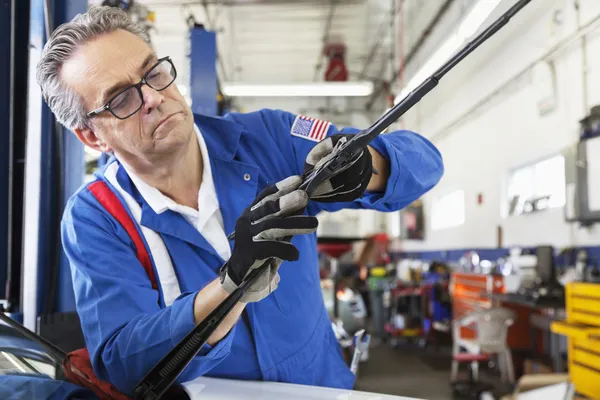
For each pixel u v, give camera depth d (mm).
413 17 7742
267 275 677
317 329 1053
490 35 570
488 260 6504
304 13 7707
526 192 5738
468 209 7281
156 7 7148
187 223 952
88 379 883
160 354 765
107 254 906
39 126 1575
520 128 5703
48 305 1569
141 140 868
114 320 847
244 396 788
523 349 4664
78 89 878
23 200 1596
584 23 4441
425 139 1161
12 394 827
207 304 730
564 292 3928
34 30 1576
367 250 4277
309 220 646
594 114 4164
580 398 2779
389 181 966
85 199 973
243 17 7828
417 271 7430
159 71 898
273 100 11852
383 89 10406
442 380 4508
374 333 7129
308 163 720
